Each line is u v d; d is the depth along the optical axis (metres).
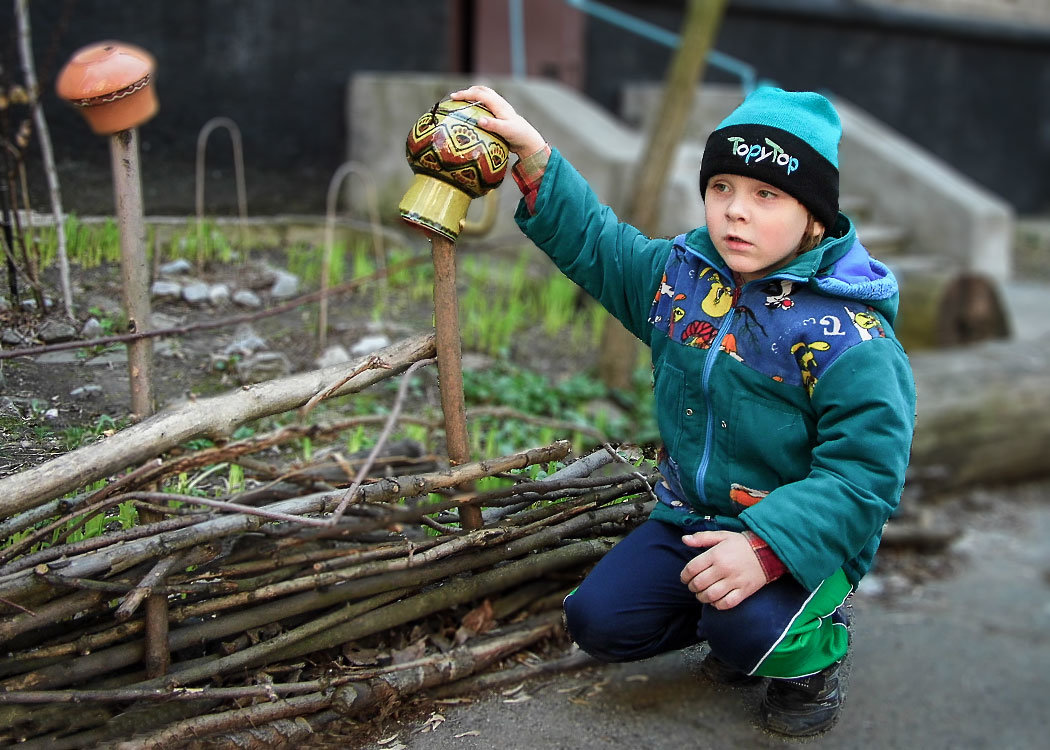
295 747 1.78
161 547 1.59
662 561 1.84
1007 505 5.18
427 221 1.68
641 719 2.07
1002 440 5.07
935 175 7.62
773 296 1.69
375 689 1.84
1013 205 10.95
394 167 5.16
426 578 1.90
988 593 4.14
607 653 1.84
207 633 1.72
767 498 1.62
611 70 8.05
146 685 1.64
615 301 1.92
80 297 2.43
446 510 1.92
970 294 5.82
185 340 2.70
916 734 2.77
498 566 2.03
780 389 1.67
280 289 3.22
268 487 1.75
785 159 1.62
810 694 1.79
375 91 5.20
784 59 8.73
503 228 5.30
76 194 2.79
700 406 1.75
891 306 1.71
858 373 1.61
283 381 1.69
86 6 3.93
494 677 2.07
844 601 1.80
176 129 4.01
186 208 3.51
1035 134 11.00
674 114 4.39
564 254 1.91
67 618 1.59
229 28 4.62
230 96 4.64
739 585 1.61
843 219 1.78
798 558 1.58
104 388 2.18
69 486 1.48
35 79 3.05
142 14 4.18
